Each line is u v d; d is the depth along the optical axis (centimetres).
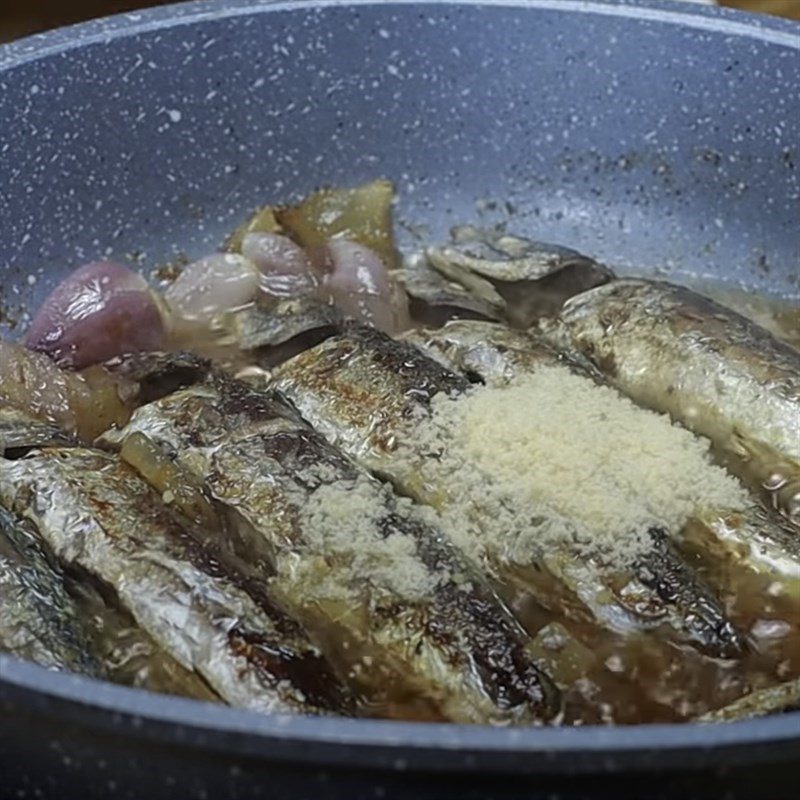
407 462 44
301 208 56
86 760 36
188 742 34
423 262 56
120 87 53
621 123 56
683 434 46
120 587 42
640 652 42
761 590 43
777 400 46
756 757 34
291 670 40
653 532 43
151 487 44
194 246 55
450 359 49
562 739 34
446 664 40
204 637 41
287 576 42
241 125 55
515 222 57
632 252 57
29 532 43
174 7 53
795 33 53
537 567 43
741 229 56
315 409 47
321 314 50
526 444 44
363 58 55
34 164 52
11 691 35
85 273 51
